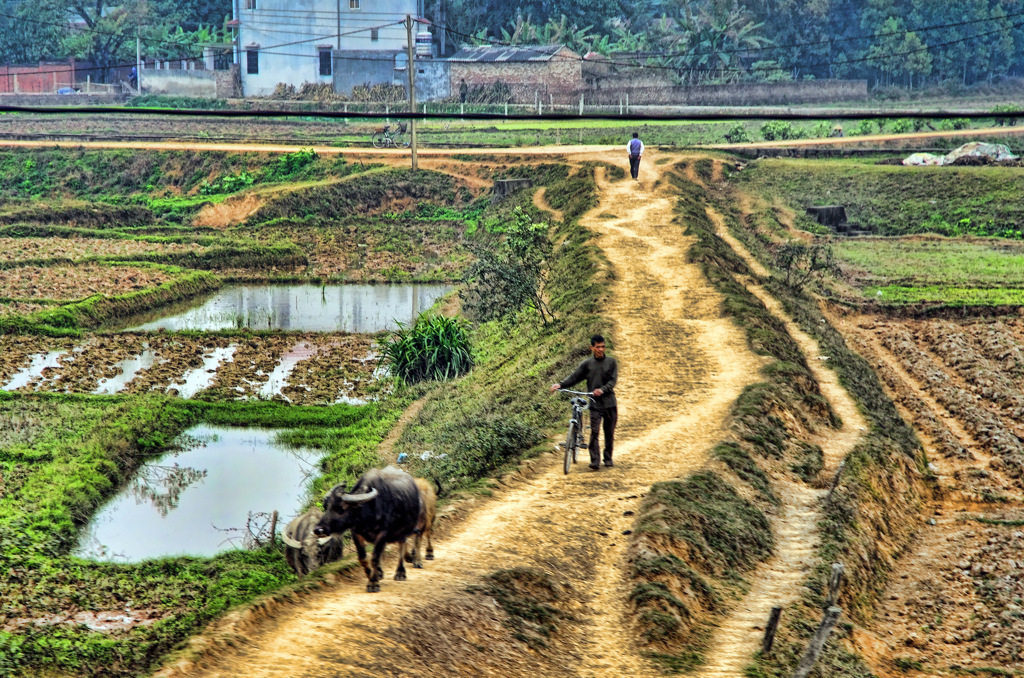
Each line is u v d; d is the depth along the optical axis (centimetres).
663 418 3856
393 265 10500
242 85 17688
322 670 1753
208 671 1731
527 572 2330
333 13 17062
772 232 10106
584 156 13012
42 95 16988
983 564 3294
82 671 2553
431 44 17950
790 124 16075
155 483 4400
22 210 11638
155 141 15025
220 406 5425
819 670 2194
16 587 3139
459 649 1962
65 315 7594
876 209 11450
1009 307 7750
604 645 2169
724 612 2433
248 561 3394
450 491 3294
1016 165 12488
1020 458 4519
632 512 2842
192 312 8388
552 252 7950
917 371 6100
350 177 13050
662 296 6081
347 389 6003
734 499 3062
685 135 15388
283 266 10475
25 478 4203
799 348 5506
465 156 13738
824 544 2934
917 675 2486
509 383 4912
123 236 11200
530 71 16862
